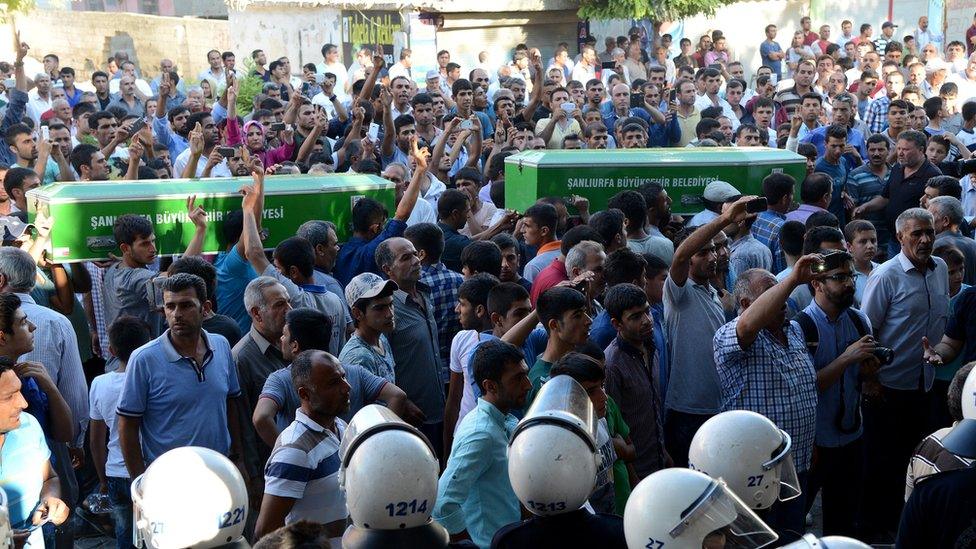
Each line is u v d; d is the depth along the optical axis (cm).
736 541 278
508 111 1441
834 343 608
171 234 774
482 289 629
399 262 653
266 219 802
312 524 285
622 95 1577
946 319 696
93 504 675
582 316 529
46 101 1684
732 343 558
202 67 2750
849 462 625
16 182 893
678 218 877
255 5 2311
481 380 453
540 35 2409
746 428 328
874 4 2848
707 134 1329
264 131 1320
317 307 669
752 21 2770
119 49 2775
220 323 649
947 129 1517
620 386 563
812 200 892
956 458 446
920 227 681
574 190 872
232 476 307
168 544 296
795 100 1605
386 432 312
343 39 2281
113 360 659
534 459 319
